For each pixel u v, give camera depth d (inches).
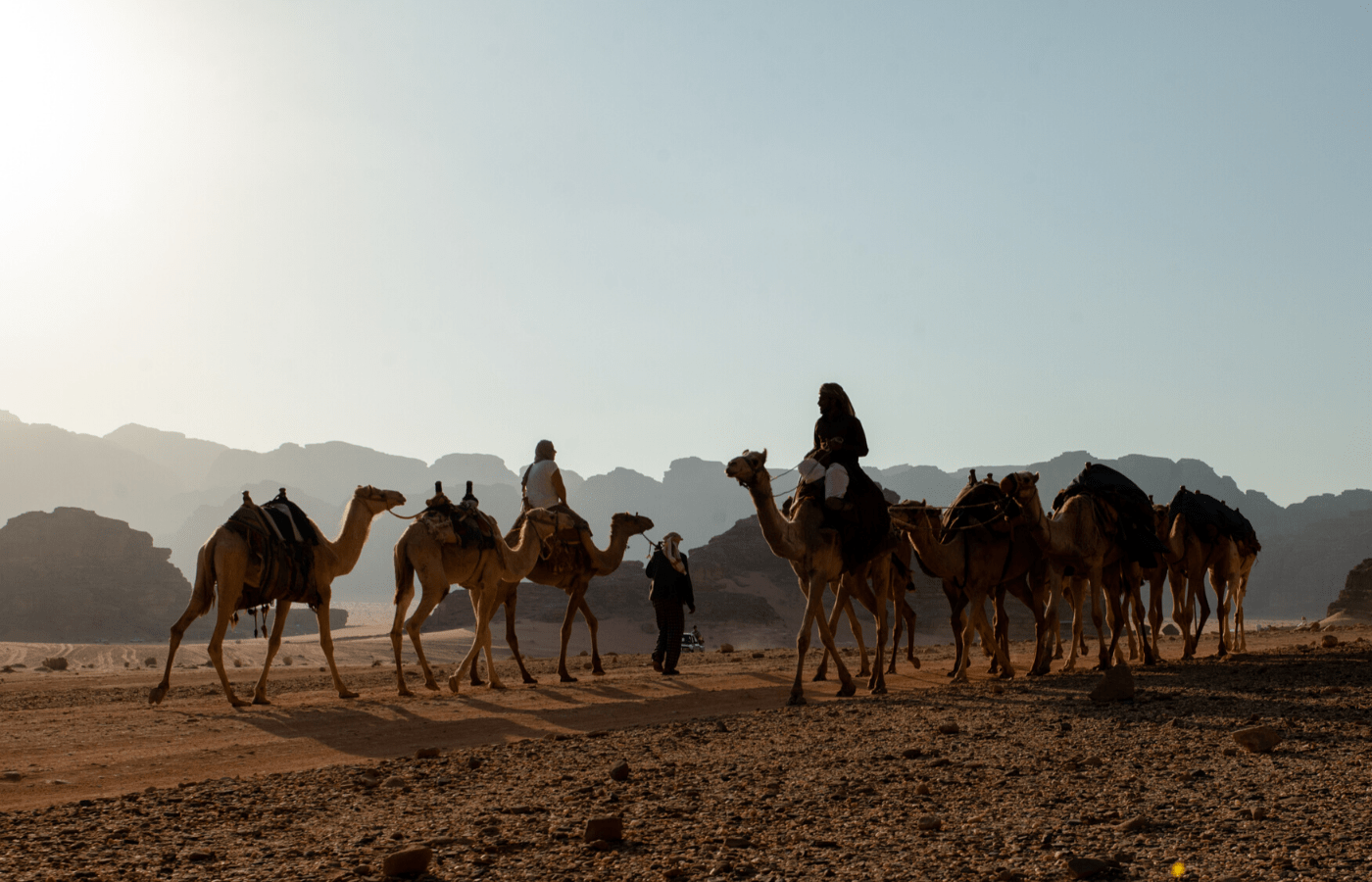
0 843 248.5
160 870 224.1
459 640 5142.7
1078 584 752.3
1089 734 387.5
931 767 329.1
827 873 213.3
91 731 443.8
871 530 567.5
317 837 255.3
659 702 579.2
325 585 594.2
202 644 5196.9
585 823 262.7
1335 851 213.5
